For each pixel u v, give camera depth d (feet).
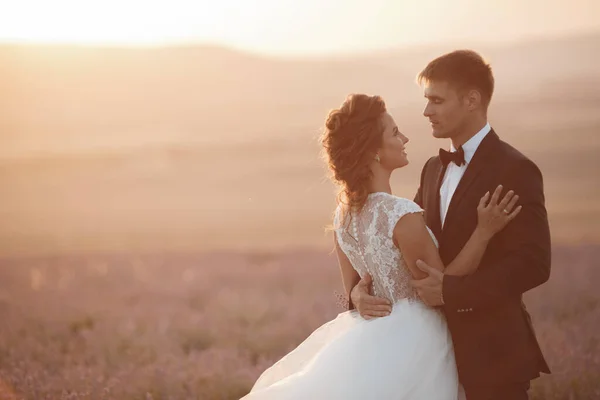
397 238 14.61
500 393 14.53
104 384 24.30
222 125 343.26
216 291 49.21
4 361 29.09
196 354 28.89
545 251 14.32
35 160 254.88
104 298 47.65
